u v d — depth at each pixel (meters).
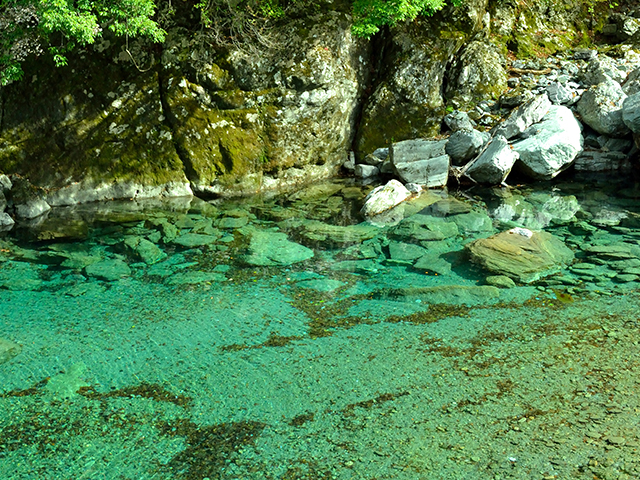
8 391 5.56
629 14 17.58
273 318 7.01
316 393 5.41
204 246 9.40
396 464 4.41
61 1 9.38
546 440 4.62
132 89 12.61
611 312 6.81
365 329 6.67
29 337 6.61
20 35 10.76
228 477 4.34
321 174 13.85
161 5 12.73
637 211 10.76
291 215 10.99
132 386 5.62
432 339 6.38
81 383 5.69
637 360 5.76
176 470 4.43
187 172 12.58
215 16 12.73
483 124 13.94
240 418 5.07
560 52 16.34
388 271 8.32
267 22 12.98
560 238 9.38
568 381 5.45
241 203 11.96
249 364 5.98
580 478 4.18
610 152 13.66
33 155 12.11
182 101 12.58
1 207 11.00
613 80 13.84
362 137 14.12
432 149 12.98
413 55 14.16
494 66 14.66
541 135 13.10
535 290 7.50
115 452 4.67
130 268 8.54
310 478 4.30
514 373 5.62
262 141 12.82
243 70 12.70
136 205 11.88
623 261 8.30
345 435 4.79
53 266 8.65
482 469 4.32
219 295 7.66
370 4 12.27
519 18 16.61
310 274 8.29
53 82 12.34
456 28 14.49
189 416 5.12
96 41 12.52
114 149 12.34
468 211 10.96
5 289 7.85
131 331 6.73
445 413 5.03
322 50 12.94
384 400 5.26
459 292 7.42
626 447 4.49
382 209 11.13
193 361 6.06
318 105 13.06
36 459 4.61
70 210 11.56
